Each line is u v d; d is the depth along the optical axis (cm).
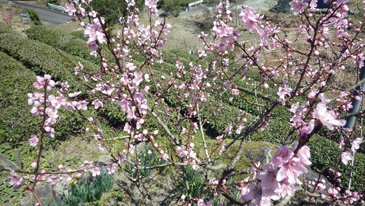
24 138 543
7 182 431
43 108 188
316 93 166
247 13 212
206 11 2470
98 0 1403
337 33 362
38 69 878
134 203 440
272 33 223
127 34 272
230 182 421
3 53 952
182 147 268
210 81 931
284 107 841
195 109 417
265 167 128
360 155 581
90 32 178
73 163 532
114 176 491
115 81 406
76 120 609
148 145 577
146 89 237
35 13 2186
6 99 613
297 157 116
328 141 639
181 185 482
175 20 2812
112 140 613
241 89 975
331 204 212
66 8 201
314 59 1119
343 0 197
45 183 437
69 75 793
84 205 401
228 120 714
